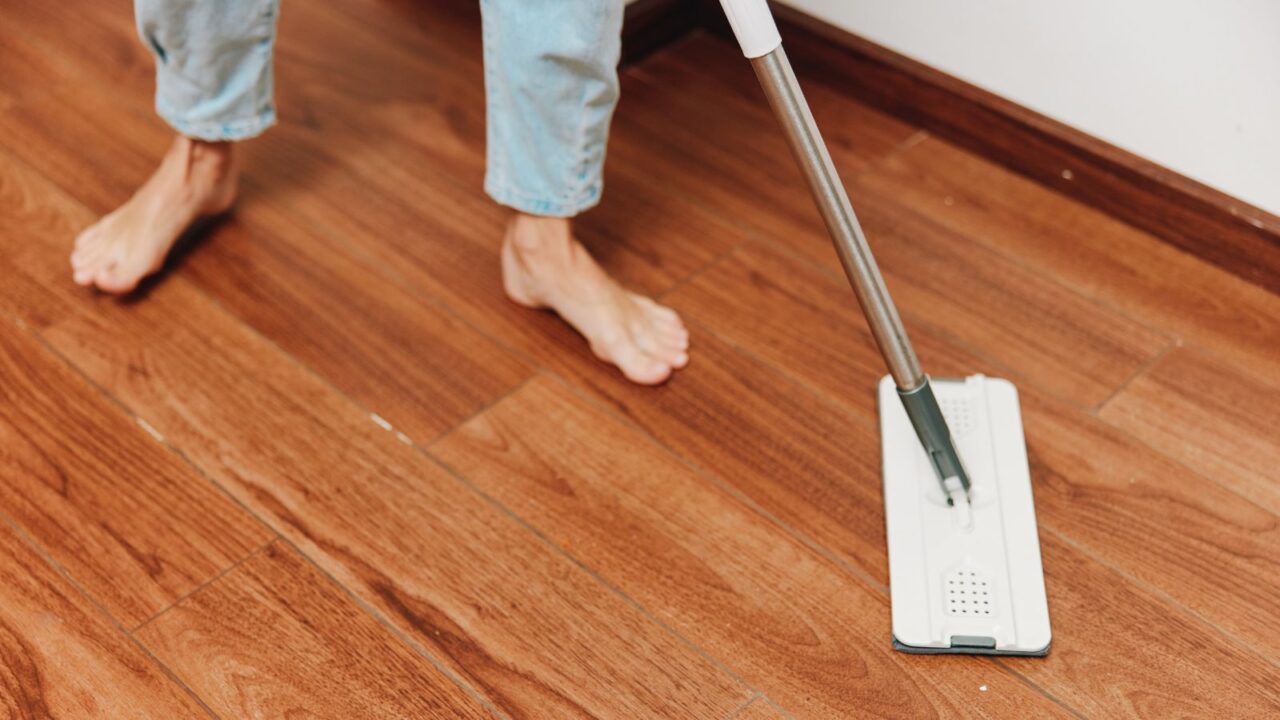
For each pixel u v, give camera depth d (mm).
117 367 1347
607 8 1140
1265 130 1368
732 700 1047
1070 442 1254
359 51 1810
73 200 1562
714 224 1531
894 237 1507
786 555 1159
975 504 1164
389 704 1046
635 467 1242
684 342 1354
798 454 1253
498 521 1192
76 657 1079
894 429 1241
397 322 1402
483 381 1335
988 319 1396
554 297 1365
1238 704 1031
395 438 1273
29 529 1186
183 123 1383
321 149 1638
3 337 1381
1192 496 1201
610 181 1595
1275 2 1298
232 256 1481
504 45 1170
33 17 1880
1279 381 1317
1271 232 1393
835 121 1694
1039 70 1531
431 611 1116
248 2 1304
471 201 1563
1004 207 1551
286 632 1100
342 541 1175
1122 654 1069
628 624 1105
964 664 1066
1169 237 1489
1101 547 1155
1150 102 1452
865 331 1386
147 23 1284
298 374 1342
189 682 1061
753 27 933
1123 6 1418
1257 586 1121
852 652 1079
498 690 1057
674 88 1750
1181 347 1359
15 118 1690
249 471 1238
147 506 1205
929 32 1612
